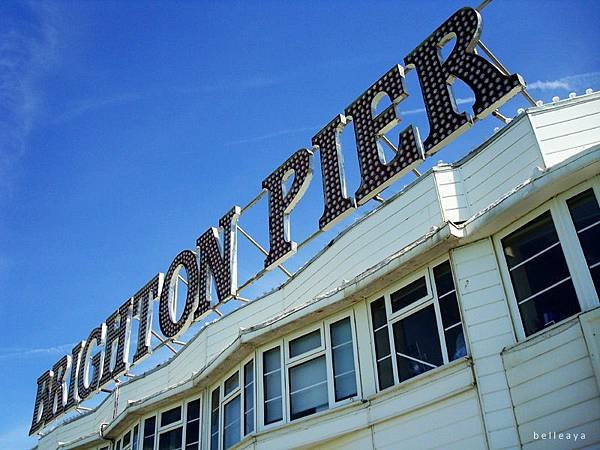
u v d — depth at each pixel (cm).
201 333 1681
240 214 1738
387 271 1099
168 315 1888
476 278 1007
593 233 891
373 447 1045
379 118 1345
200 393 1562
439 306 1039
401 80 1321
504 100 1125
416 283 1093
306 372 1220
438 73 1255
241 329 1337
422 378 1012
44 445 2380
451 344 1006
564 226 921
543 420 855
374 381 1095
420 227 1144
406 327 1084
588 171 900
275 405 1245
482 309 981
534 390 878
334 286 1291
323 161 1464
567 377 845
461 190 1132
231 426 1377
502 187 1066
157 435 1622
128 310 2131
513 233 994
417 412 1004
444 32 1275
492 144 1108
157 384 1858
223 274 1697
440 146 1209
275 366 1285
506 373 919
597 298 859
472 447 914
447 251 1052
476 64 1188
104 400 2117
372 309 1155
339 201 1373
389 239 1199
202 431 1487
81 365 2353
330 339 1202
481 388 933
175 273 1931
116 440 1870
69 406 2322
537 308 928
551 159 1009
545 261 938
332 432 1104
